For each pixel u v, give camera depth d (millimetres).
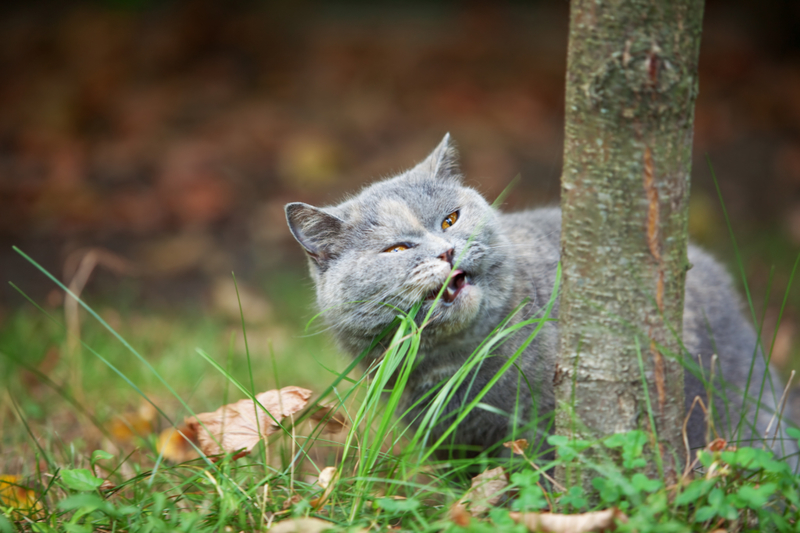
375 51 10922
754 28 11383
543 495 2340
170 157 8750
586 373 2342
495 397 2982
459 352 3043
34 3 12367
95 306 5945
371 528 2193
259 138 9078
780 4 11023
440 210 3191
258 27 11258
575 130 2244
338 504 2424
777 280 6277
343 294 3145
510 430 2980
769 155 8695
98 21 11336
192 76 10422
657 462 2221
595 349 2318
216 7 11445
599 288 2283
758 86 10156
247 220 7809
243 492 2381
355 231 3211
